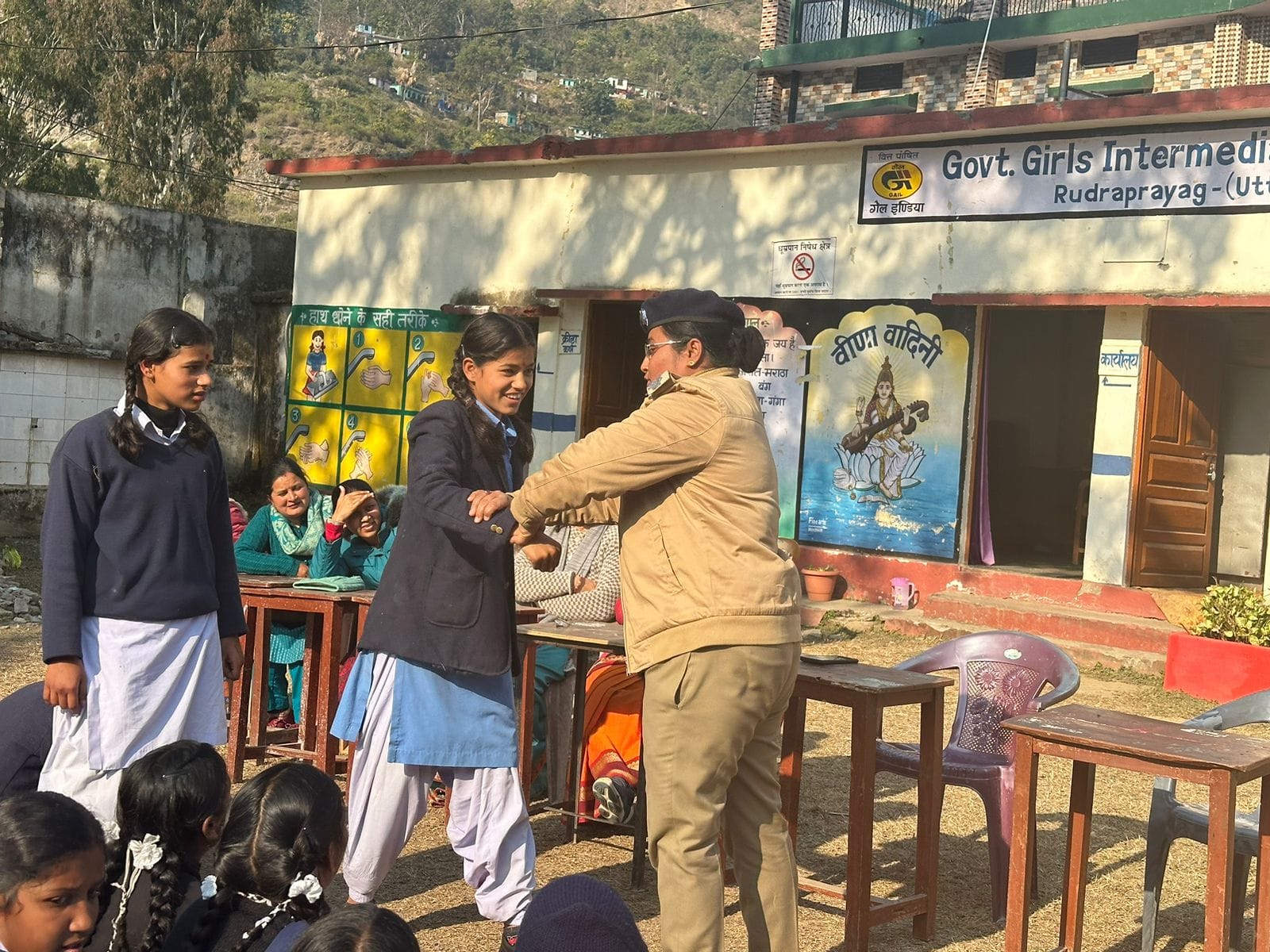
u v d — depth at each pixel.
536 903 2.25
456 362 4.17
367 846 4.01
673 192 13.67
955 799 6.55
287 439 17.03
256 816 2.85
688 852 3.53
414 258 15.85
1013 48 23.72
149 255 17.02
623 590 3.68
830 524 12.58
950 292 11.82
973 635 5.51
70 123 29.56
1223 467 13.66
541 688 5.83
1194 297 10.43
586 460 3.51
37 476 16.02
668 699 3.52
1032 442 17.33
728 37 128.38
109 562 3.79
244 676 6.07
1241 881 4.68
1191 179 10.55
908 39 24.14
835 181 12.54
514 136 88.31
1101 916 4.94
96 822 2.62
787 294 12.84
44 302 16.17
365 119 77.88
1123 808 6.42
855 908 4.35
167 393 3.85
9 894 2.48
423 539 3.95
